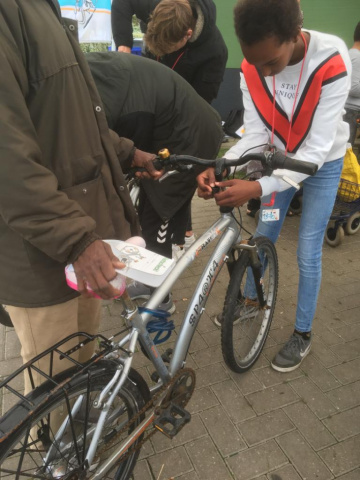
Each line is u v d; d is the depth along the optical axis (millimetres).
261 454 1836
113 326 2643
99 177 1396
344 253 3539
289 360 2279
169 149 2062
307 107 1701
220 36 2842
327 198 1998
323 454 1837
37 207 1078
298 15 1436
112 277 1146
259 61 1521
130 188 2367
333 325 2652
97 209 1406
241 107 6957
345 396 2135
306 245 2113
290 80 1714
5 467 1665
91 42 4457
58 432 1380
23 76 1089
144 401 1577
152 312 1529
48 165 1243
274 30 1407
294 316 2742
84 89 1280
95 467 1475
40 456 1577
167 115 1936
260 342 2311
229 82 6727
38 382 1509
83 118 1290
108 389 1306
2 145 1028
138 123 1874
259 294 2174
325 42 1607
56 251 1137
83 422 1458
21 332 1452
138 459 1809
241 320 2477
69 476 1300
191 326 1735
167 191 2168
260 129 2027
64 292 1358
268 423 1982
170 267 1233
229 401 2100
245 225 4012
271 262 2271
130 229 1699
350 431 1944
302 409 2059
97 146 1355
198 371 2285
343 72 1619
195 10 2551
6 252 1269
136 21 6039
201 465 1792
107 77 1775
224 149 6195
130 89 1819
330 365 2334
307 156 1704
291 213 4207
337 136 1860
